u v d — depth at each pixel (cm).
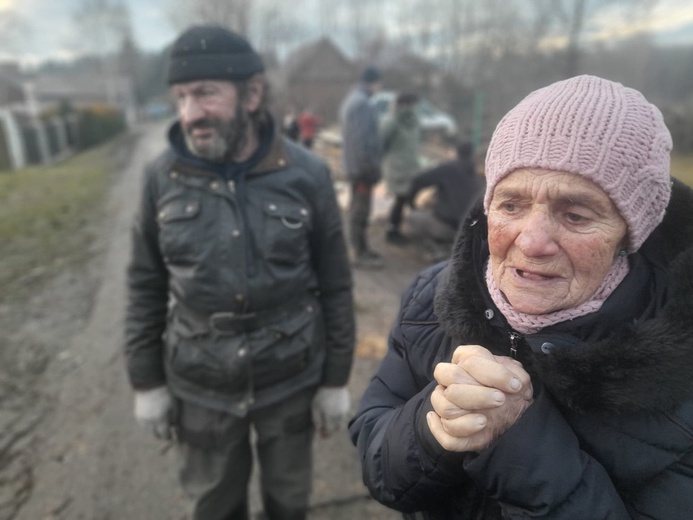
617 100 81
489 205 92
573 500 79
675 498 81
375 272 521
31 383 348
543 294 85
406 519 118
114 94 6456
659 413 81
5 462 275
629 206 80
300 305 173
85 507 244
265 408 171
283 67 3055
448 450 85
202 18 2433
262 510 233
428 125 1691
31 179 1246
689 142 1292
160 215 165
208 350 164
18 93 5172
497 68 1978
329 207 176
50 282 539
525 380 82
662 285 87
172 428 187
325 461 265
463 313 94
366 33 3509
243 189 163
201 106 155
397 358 116
